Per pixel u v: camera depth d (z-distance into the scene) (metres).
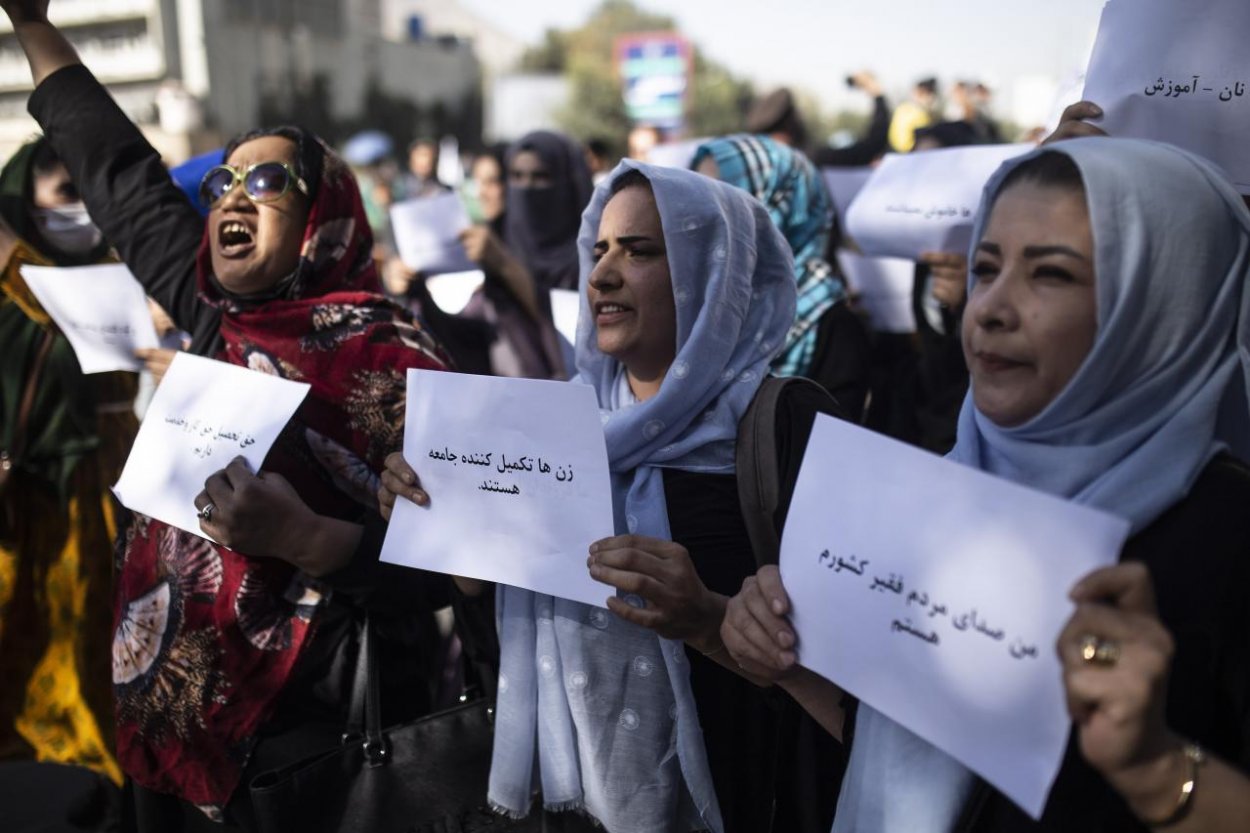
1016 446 1.18
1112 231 1.08
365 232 2.29
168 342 3.27
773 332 1.81
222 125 33.75
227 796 2.00
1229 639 1.06
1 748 3.08
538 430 1.59
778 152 3.15
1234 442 1.17
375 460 2.08
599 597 1.56
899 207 2.76
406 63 46.75
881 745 1.29
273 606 2.03
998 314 1.15
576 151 5.05
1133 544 1.10
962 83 7.70
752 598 1.32
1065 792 1.13
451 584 1.95
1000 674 1.06
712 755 1.71
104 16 34.06
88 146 2.52
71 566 3.10
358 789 1.83
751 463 1.67
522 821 1.81
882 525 1.17
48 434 3.04
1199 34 1.66
